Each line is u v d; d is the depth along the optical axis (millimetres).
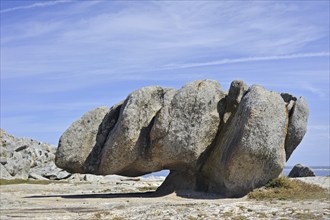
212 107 29859
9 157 60625
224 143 29359
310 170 40688
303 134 29656
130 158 30109
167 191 31500
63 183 48531
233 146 28016
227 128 29797
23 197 31875
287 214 20141
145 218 20656
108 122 32031
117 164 30297
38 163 63469
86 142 31828
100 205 26344
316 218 18797
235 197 28719
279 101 28688
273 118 28141
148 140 30156
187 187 31188
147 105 30172
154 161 30281
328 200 24516
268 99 28297
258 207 22781
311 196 26344
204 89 29891
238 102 30109
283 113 28609
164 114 29547
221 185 29812
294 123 29344
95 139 31922
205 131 29641
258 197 27031
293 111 29516
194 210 22203
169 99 29938
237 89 30078
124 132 29547
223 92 30562
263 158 27859
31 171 60344
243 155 27609
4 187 41531
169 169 31828
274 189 28156
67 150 31625
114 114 32219
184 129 29500
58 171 59062
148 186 43188
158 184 46344
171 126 29500
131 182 49500
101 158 31000
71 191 37781
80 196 31766
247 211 21484
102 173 31094
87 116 32375
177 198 29266
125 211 23359
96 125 32156
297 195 26859
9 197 32125
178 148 29516
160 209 23203
